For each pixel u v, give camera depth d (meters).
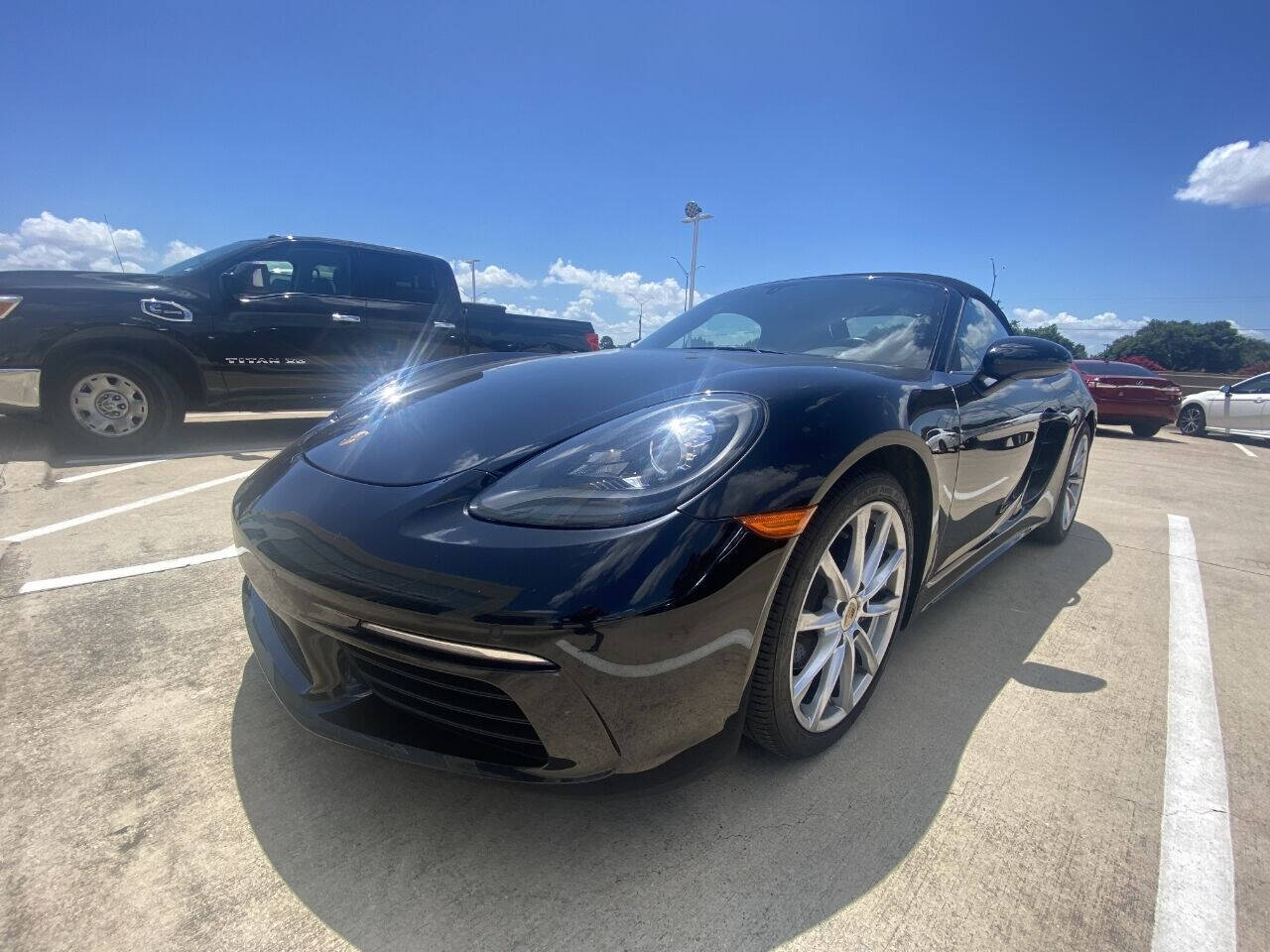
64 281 4.74
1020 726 1.92
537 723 1.25
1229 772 1.75
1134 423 10.66
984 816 1.56
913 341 2.39
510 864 1.39
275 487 1.65
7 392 4.55
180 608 2.45
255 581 1.56
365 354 5.90
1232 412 10.78
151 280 5.04
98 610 2.42
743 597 1.33
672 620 1.24
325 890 1.32
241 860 1.38
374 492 1.44
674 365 1.97
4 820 1.45
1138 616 2.74
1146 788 1.67
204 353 5.14
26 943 1.18
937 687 2.12
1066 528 3.70
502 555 1.23
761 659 1.48
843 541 1.72
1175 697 2.11
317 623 1.39
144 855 1.38
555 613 1.19
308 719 1.48
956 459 2.06
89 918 1.24
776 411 1.51
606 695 1.24
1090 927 1.28
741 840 1.47
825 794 1.62
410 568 1.26
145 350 4.98
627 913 1.28
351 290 5.87
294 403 5.66
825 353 2.45
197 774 1.61
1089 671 2.26
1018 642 2.46
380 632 1.29
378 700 1.48
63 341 4.66
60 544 3.07
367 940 1.22
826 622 1.66
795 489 1.41
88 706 1.85
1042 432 2.86
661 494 1.31
